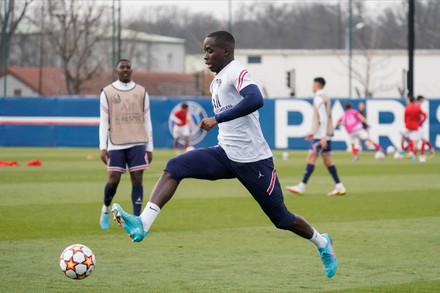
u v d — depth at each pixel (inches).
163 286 1017.5
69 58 5472.4
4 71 4832.7
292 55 6392.7
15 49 6466.5
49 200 1947.6
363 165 3299.7
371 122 4377.5
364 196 2101.4
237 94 986.7
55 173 2755.9
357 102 4397.1
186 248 1291.8
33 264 1146.7
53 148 4365.2
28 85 6333.7
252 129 988.6
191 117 4397.1
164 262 1173.7
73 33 5531.5
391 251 1275.8
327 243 1035.3
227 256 1224.2
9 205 1841.8
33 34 5718.5
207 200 1979.6
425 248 1304.1
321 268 1138.7
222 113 949.2
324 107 2086.6
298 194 2137.1
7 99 4436.5
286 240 1373.0
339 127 4429.1
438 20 6378.0
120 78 1509.6
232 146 987.3
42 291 983.6
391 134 4367.6
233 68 978.1
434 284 1040.2
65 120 4431.6
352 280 1063.6
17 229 1476.4
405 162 3496.6
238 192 2188.7
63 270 968.9
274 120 4397.1
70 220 1601.9
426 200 2004.2
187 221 1603.1
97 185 2342.5
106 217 1505.9
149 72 7632.9
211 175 1001.5
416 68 6181.1
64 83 6382.9
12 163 3095.5
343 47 7219.5
